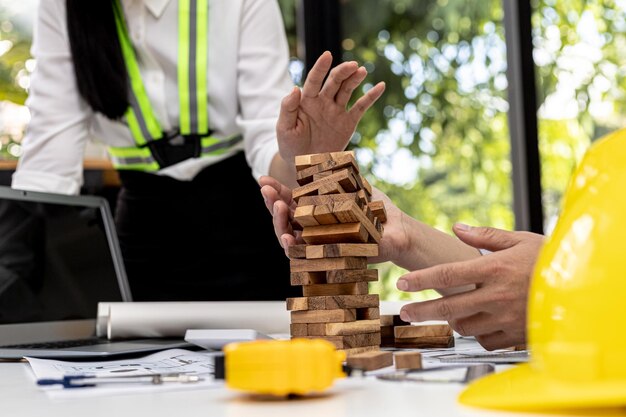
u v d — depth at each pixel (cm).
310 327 79
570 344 45
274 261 164
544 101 320
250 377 50
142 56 158
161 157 160
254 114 154
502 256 82
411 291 81
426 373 63
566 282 47
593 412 42
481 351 89
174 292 162
